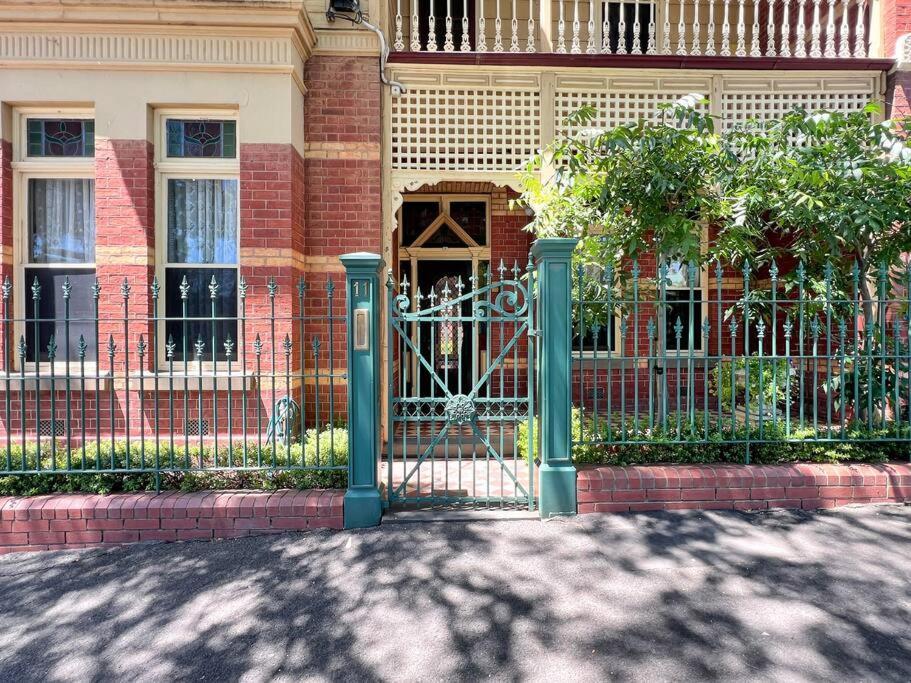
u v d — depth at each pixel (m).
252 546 3.84
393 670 2.63
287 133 5.50
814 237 5.00
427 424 6.97
